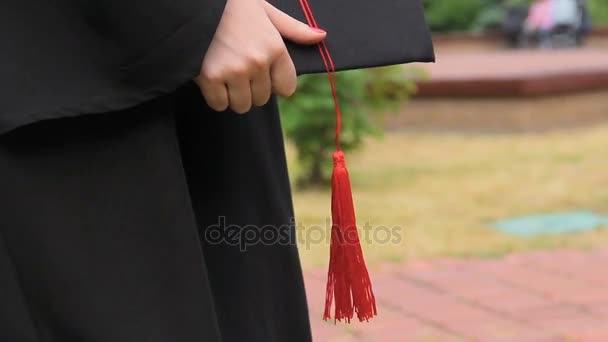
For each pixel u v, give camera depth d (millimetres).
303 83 4770
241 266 1185
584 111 7605
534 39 15867
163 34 870
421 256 3596
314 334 2744
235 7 919
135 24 871
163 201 953
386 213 4336
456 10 17891
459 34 16797
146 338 936
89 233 919
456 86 7332
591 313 2898
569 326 2781
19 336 872
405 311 2955
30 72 875
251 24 918
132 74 885
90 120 918
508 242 3793
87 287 916
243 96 927
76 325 912
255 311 1196
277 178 1223
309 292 3117
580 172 5352
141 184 941
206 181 1153
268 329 1209
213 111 1136
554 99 7363
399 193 4875
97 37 891
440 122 7500
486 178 5297
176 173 965
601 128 7281
